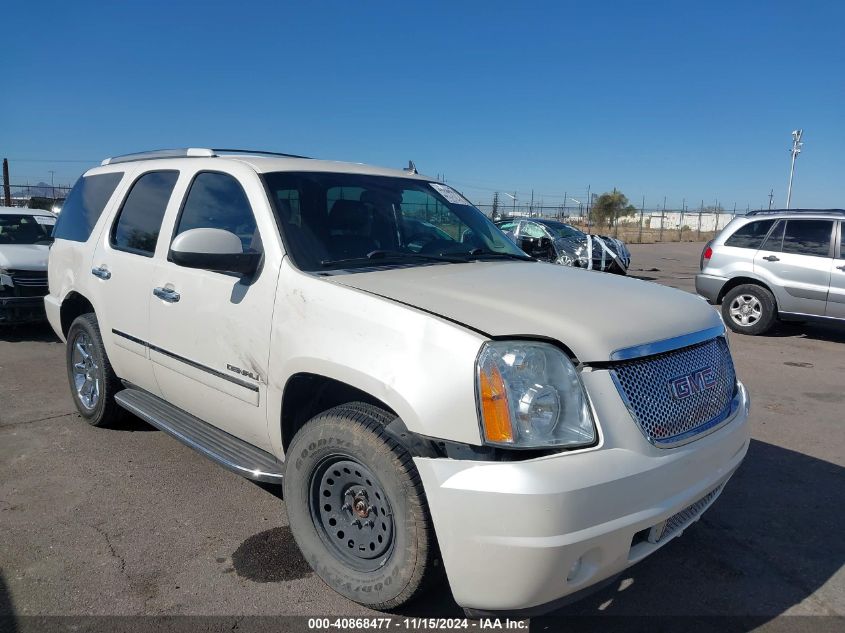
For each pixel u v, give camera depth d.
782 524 3.74
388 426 2.52
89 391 4.91
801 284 8.96
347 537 2.84
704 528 3.68
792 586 3.13
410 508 2.46
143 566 3.13
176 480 4.07
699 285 10.02
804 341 9.18
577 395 2.35
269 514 3.66
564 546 2.19
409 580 2.54
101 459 4.38
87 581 3.00
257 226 3.30
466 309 2.60
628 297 2.92
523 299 2.72
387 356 2.54
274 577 3.06
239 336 3.20
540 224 16.36
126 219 4.36
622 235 46.91
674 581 3.15
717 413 2.87
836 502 4.03
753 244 9.48
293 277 3.02
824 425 5.49
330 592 2.96
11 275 8.02
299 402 3.11
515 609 2.31
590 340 2.42
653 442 2.46
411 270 3.21
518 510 2.19
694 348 2.81
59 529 3.46
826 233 8.89
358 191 3.74
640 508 2.36
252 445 3.46
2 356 7.37
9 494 3.85
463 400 2.33
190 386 3.63
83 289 4.61
